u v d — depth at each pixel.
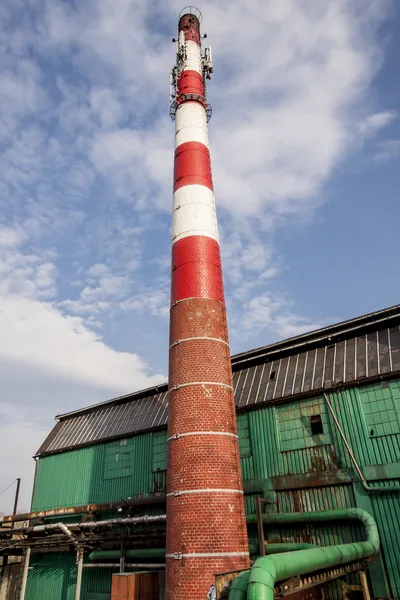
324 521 18.86
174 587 14.00
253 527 20.67
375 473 18.41
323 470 19.84
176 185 22.12
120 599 19.45
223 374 17.55
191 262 19.53
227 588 11.89
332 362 22.42
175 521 14.93
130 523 23.78
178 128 24.03
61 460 32.53
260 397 23.50
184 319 18.39
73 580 26.59
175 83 26.31
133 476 27.31
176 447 16.09
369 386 20.14
